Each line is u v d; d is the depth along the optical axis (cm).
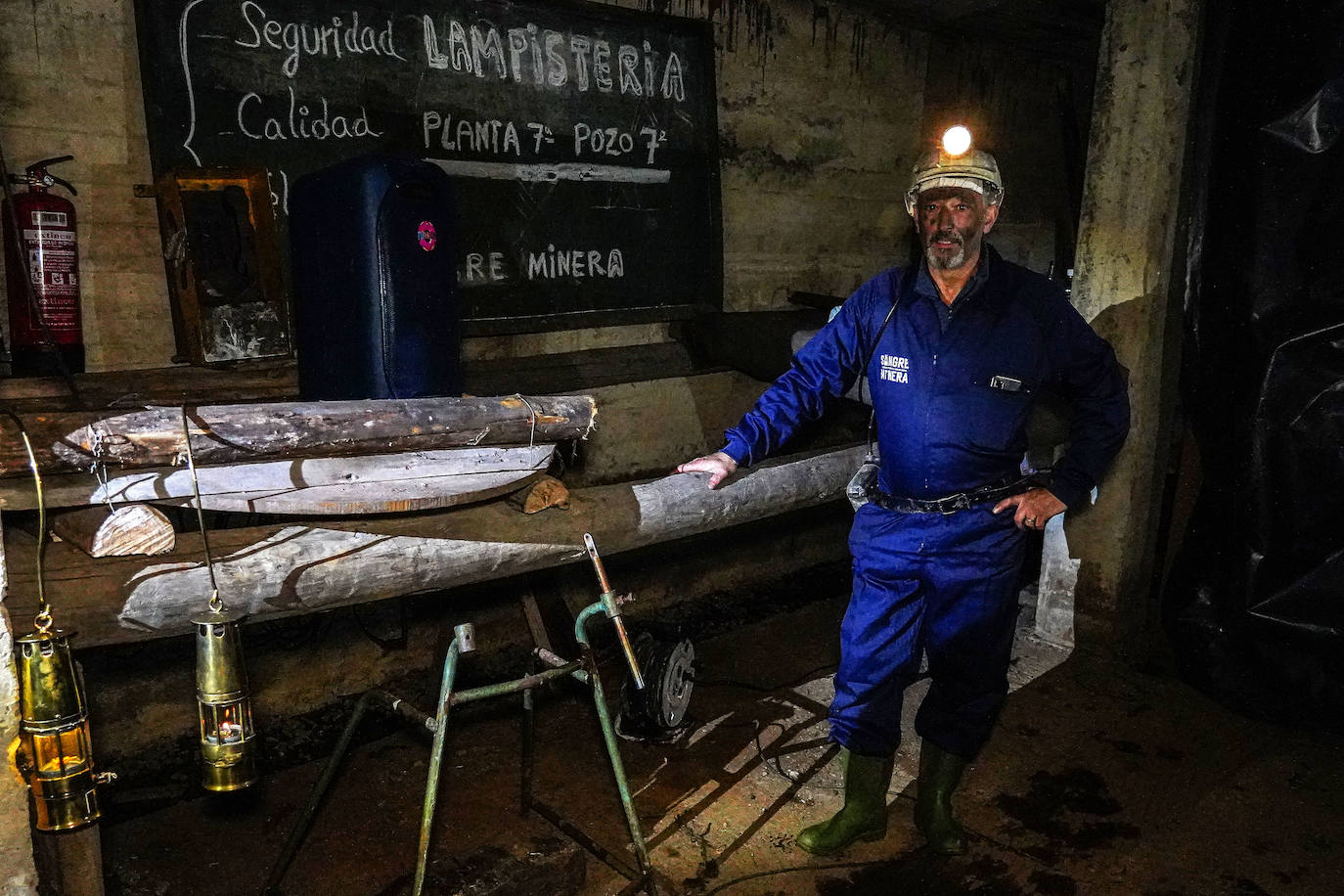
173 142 259
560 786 273
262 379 254
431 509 213
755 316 396
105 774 163
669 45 374
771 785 277
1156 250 344
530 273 346
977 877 237
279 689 309
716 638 388
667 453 405
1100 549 370
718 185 398
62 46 244
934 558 230
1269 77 308
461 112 318
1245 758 299
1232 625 327
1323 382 297
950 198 213
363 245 218
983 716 242
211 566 165
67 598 167
